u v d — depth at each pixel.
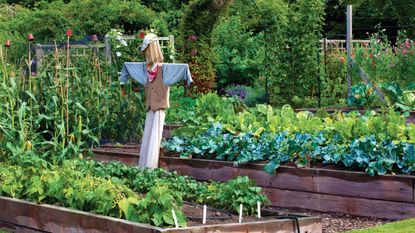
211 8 17.48
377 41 15.81
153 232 5.66
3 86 9.37
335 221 7.42
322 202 7.84
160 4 27.81
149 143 9.22
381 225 6.80
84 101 11.38
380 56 15.30
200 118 10.21
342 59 16.91
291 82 15.80
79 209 6.59
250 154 8.67
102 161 10.09
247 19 24.28
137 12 23.61
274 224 6.13
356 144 7.79
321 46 17.17
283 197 8.20
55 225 6.66
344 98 16.47
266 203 7.31
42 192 7.02
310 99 15.84
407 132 7.87
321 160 8.21
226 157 9.08
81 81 11.49
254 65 20.89
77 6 23.58
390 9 25.92
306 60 15.62
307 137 8.27
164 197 5.91
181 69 8.98
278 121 9.23
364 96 13.73
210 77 17.50
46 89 10.39
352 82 15.27
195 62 17.33
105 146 11.45
